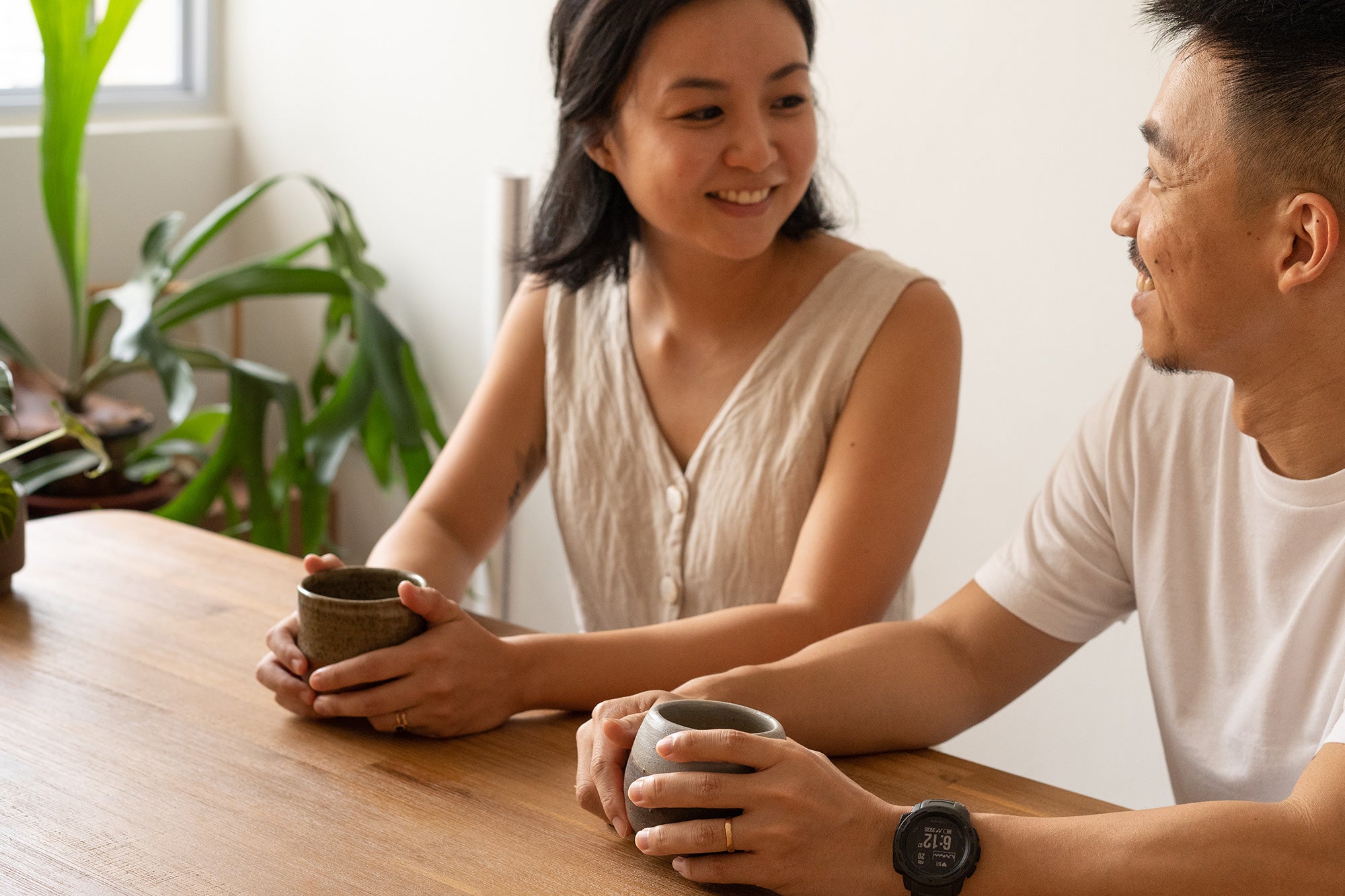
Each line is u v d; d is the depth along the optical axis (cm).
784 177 133
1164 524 110
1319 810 81
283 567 144
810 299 142
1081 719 228
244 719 108
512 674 111
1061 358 221
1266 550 101
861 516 132
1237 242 88
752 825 84
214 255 331
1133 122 206
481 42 284
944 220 230
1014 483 230
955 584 240
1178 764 110
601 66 133
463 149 291
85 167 298
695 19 127
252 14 321
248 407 233
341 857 87
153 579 139
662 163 132
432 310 304
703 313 146
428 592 109
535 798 97
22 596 133
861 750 108
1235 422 100
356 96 308
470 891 83
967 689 114
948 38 224
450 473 154
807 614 125
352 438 239
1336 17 81
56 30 238
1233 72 85
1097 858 83
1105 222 212
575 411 155
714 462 145
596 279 154
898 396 136
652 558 153
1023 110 218
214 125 325
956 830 84
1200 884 81
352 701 106
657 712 89
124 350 232
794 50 131
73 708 108
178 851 86
